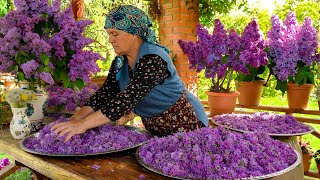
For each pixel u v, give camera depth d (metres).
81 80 1.83
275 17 2.80
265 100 5.11
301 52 2.70
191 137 1.28
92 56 1.79
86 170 1.22
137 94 1.44
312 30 2.71
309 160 2.88
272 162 1.18
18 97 1.66
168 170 1.11
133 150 1.47
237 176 1.08
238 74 2.95
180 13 3.77
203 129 1.38
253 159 1.16
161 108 1.71
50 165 1.29
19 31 1.68
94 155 1.40
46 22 1.77
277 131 1.81
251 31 2.54
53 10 1.73
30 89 1.84
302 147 2.95
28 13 1.75
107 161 1.33
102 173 1.19
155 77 1.48
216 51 2.60
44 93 1.88
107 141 1.46
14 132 1.68
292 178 1.19
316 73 2.93
